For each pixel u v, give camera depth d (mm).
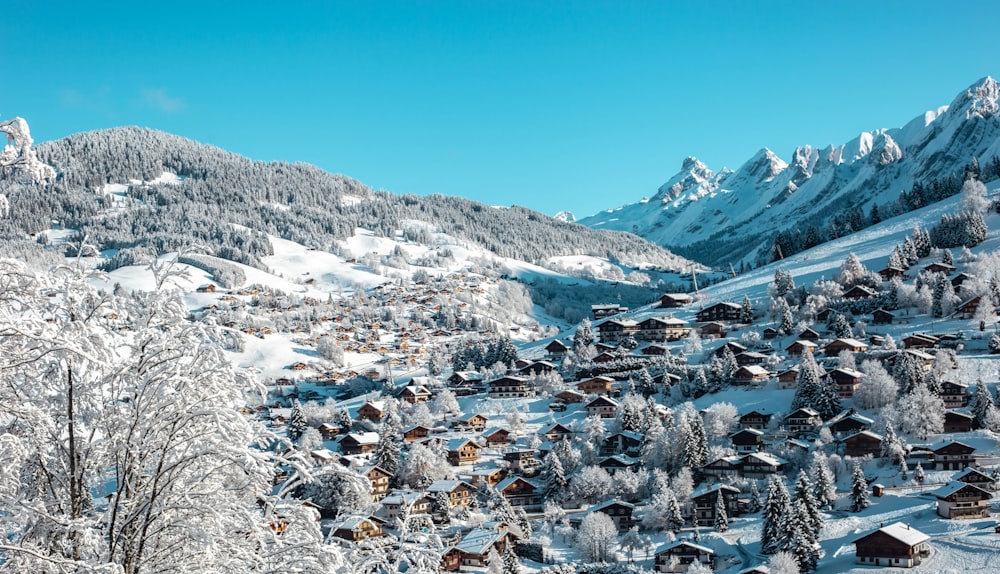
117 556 12938
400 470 124938
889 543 81125
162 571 13086
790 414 129500
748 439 126250
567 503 117938
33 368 12977
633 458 127812
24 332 11992
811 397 133625
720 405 136750
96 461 13250
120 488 12992
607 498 116938
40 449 12938
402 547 13852
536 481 126812
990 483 92750
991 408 119500
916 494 100688
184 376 13234
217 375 13414
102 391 13148
